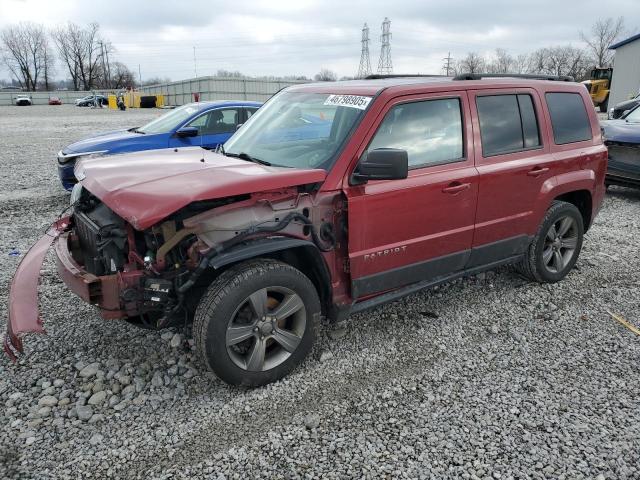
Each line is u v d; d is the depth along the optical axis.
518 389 3.37
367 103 3.61
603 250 6.14
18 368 3.51
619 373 3.57
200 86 57.56
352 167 3.44
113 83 118.25
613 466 2.71
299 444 2.85
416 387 3.38
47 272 5.20
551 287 5.01
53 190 9.44
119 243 3.10
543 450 2.82
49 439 2.86
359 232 3.48
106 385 3.35
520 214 4.47
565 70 77.62
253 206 3.15
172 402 3.19
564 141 4.82
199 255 3.02
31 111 47.56
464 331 4.14
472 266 4.36
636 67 34.06
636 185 8.56
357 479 2.61
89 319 4.19
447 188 3.86
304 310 3.38
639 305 4.64
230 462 2.71
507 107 4.36
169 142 8.56
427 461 2.73
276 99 4.58
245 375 3.23
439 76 4.63
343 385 3.39
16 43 110.25
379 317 4.34
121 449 2.79
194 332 3.11
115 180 3.18
